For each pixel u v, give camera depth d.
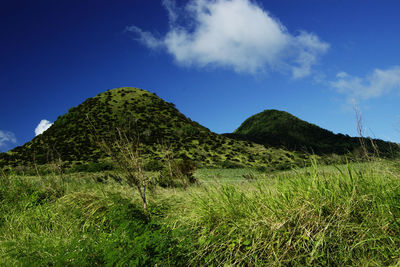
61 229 5.19
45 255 3.91
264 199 3.82
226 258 3.26
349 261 2.80
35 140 54.88
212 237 3.38
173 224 4.26
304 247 2.96
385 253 2.70
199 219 4.05
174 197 5.90
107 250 3.33
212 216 3.96
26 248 4.13
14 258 3.96
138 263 2.93
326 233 3.00
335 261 2.79
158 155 30.33
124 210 4.16
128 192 6.69
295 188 3.71
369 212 3.06
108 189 6.73
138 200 5.96
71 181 8.80
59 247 3.98
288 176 4.09
